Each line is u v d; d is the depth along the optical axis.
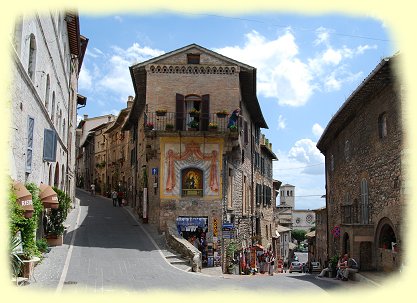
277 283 17.94
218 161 25.45
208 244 24.56
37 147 17.36
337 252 27.91
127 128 42.78
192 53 26.36
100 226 28.34
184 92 26.20
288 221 81.56
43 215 20.95
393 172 16.92
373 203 19.44
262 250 34.41
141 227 28.12
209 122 25.94
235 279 18.75
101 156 57.91
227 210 26.42
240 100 27.39
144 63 26.23
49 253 19.11
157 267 18.52
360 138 21.59
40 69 17.38
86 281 14.52
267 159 46.91
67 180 32.88
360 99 20.03
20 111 13.88
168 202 25.27
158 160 25.95
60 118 26.20
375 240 19.11
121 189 45.66
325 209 34.62
